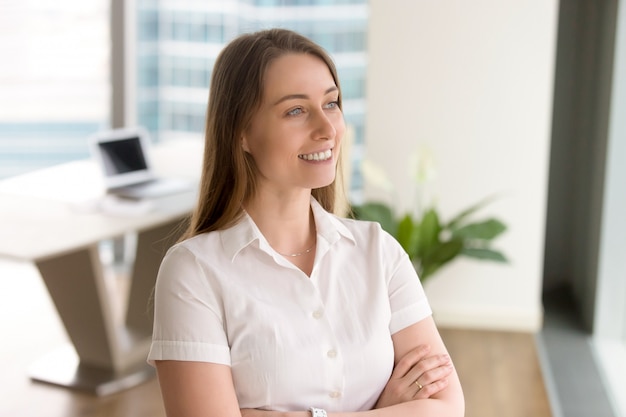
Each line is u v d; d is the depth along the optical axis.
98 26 6.52
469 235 5.19
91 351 4.65
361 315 1.90
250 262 1.86
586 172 5.68
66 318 4.65
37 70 6.50
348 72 6.37
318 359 1.82
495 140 5.46
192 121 6.75
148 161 5.29
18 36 6.48
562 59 5.93
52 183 5.12
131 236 6.74
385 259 2.00
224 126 1.86
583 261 5.70
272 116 1.81
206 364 1.78
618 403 4.20
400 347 2.00
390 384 1.95
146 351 4.82
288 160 1.82
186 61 6.67
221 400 1.77
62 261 4.57
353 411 1.88
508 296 5.58
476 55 5.39
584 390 4.53
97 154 5.04
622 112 4.84
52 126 6.59
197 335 1.79
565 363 4.95
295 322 1.83
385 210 5.36
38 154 6.61
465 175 5.51
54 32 6.49
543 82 5.36
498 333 5.51
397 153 5.57
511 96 5.40
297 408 1.82
